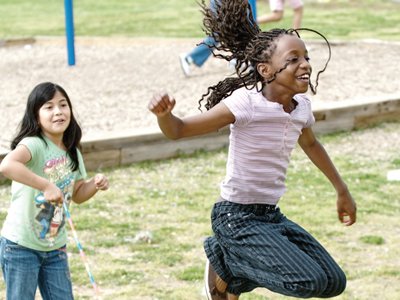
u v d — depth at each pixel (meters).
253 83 7.15
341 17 30.64
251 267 7.04
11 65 22.38
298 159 14.02
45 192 7.07
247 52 7.09
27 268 7.33
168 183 12.74
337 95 17.16
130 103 17.05
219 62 21.62
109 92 18.23
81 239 10.45
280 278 6.77
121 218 11.23
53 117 7.34
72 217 11.20
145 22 30.53
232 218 7.12
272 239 6.90
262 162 7.10
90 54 23.95
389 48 22.81
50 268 7.48
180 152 13.99
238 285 7.66
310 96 17.08
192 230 10.85
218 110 6.88
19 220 7.32
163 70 20.81
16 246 7.31
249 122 6.93
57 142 7.48
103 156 13.28
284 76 6.91
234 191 7.17
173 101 6.37
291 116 7.05
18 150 7.25
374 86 17.98
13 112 16.34
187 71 19.67
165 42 25.45
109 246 10.25
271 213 7.25
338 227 10.97
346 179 12.98
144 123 15.28
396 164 13.86
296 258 6.77
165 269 9.63
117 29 29.03
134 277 9.38
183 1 36.12
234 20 7.34
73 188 7.71
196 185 12.69
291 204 11.84
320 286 6.69
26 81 19.86
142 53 23.81
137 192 12.31
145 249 10.18
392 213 11.55
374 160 14.07
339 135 15.43
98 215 11.33
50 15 33.25
